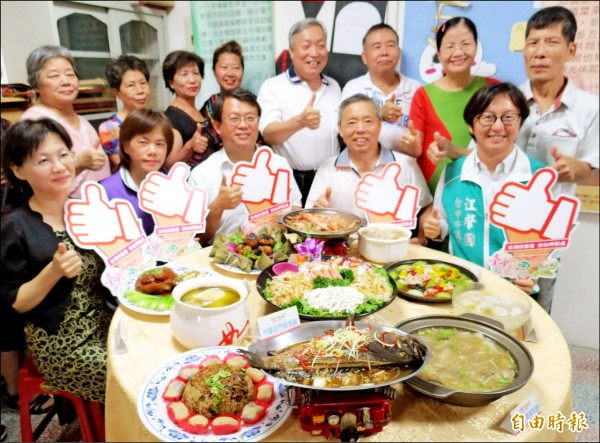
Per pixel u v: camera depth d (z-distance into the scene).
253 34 3.40
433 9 2.90
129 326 1.55
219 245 2.04
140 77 2.85
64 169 1.77
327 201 2.51
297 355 1.17
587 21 2.62
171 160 2.87
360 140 2.51
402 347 1.17
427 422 1.09
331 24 3.16
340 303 1.48
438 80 2.87
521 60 2.78
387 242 1.96
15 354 2.62
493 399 1.09
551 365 1.33
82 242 1.82
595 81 2.67
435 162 2.53
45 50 2.53
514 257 2.04
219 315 1.35
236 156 2.64
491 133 2.19
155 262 2.00
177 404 1.12
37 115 2.55
